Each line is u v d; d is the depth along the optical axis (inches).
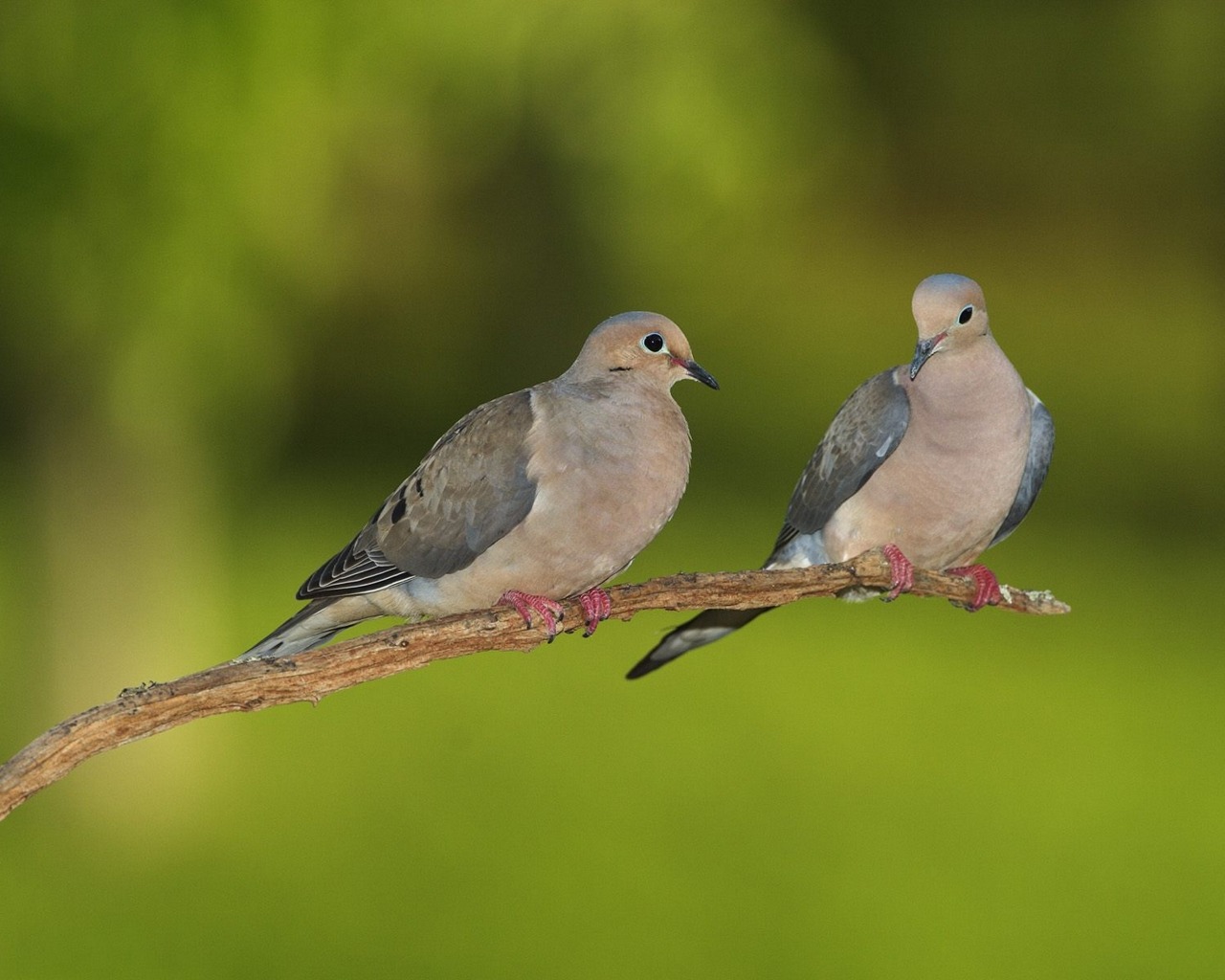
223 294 394.6
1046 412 364.8
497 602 312.8
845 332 1560.0
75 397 498.9
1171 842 569.6
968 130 1627.7
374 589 316.2
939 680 721.0
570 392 311.4
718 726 666.8
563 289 791.7
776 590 310.5
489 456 306.7
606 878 534.9
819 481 357.4
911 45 1046.4
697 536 880.3
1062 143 1546.5
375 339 1129.4
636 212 404.8
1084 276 1738.4
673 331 317.1
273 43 352.2
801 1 437.7
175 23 344.8
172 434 516.4
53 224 372.8
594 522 305.6
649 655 345.7
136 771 559.8
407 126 438.0
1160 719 677.3
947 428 337.4
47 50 349.7
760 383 1353.3
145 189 368.5
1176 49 955.3
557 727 661.9
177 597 531.8
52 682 524.1
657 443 307.6
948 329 333.4
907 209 1831.9
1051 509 967.0
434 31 371.6
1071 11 1043.9
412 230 751.1
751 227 418.9
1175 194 1489.9
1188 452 1111.6
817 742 653.9
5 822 556.7
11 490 903.7
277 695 263.6
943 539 350.3
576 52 388.8
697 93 383.2
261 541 848.3
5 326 455.8
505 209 706.2
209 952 490.0
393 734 652.7
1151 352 1462.8
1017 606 332.8
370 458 1011.3
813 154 418.9
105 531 517.0
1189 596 821.9
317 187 414.3
